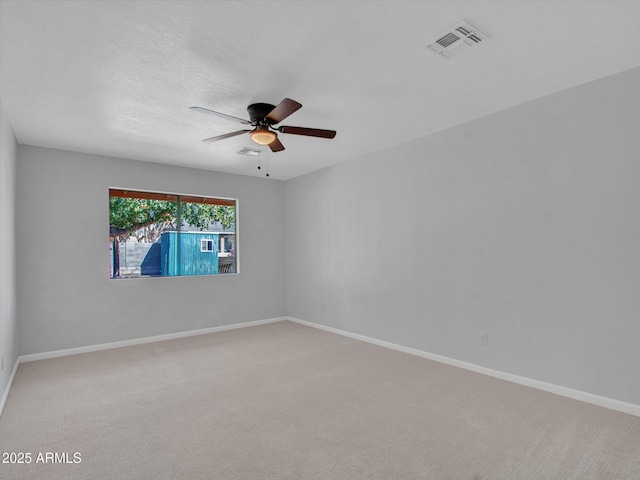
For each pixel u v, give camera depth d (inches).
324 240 218.2
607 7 77.6
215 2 73.9
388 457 85.0
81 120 136.4
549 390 121.6
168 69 100.6
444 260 154.3
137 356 167.3
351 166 199.0
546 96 122.7
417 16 79.9
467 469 80.1
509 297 132.7
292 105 103.7
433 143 158.2
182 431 97.5
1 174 117.2
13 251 146.9
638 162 104.1
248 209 235.1
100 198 182.7
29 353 162.2
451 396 119.3
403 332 171.9
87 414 107.7
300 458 84.8
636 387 104.0
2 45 87.8
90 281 178.5
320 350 175.0
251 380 135.3
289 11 77.3
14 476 78.1
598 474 78.1
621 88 107.0
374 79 109.0
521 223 129.4
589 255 113.3
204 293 214.8
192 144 167.6
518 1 75.6
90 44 88.2
